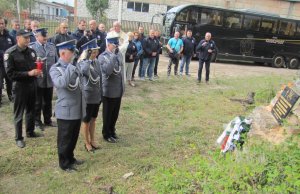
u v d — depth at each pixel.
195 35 21.02
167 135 7.20
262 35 22.20
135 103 9.52
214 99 10.70
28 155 5.77
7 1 34.72
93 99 5.74
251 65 23.44
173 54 13.89
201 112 9.09
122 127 7.54
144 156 6.02
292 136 5.45
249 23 21.80
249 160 4.79
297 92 5.89
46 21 25.97
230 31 21.55
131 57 11.06
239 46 21.94
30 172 5.28
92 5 32.22
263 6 37.69
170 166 5.55
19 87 5.89
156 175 5.12
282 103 6.11
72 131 5.14
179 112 9.08
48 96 6.95
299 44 23.00
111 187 4.82
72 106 5.03
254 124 6.02
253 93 10.89
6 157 5.61
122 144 6.54
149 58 12.45
